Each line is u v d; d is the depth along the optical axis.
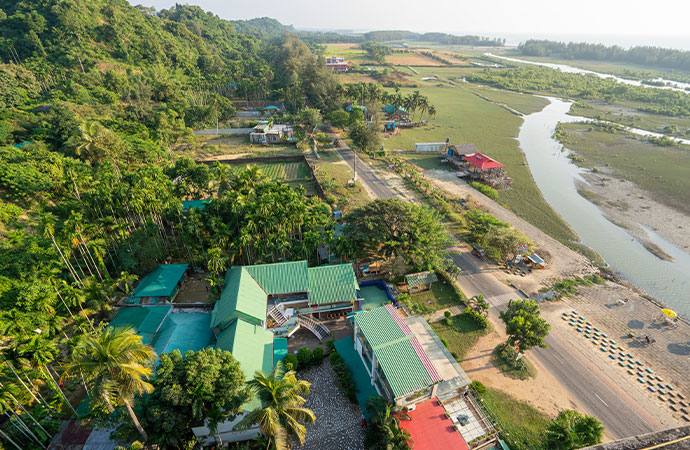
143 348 37.62
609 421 48.41
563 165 140.38
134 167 111.88
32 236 68.81
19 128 107.69
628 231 97.38
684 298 73.81
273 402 36.62
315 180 121.00
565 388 53.03
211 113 171.75
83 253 67.06
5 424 42.66
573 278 77.75
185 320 59.44
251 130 172.12
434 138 169.00
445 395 48.03
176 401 38.47
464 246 88.25
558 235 94.12
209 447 44.09
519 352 57.81
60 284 59.56
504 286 74.56
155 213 80.19
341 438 45.34
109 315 62.22
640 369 56.22
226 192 81.12
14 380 44.88
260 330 55.84
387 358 44.84
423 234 75.19
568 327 64.12
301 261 65.69
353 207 104.69
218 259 65.94
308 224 76.56
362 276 75.62
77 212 73.88
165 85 181.12
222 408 41.06
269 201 75.00
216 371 40.94
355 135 146.38
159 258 77.12
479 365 56.31
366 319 50.84
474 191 117.12
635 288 75.19
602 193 117.94
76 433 43.81
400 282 73.81
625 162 141.88
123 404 38.97
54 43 188.75
